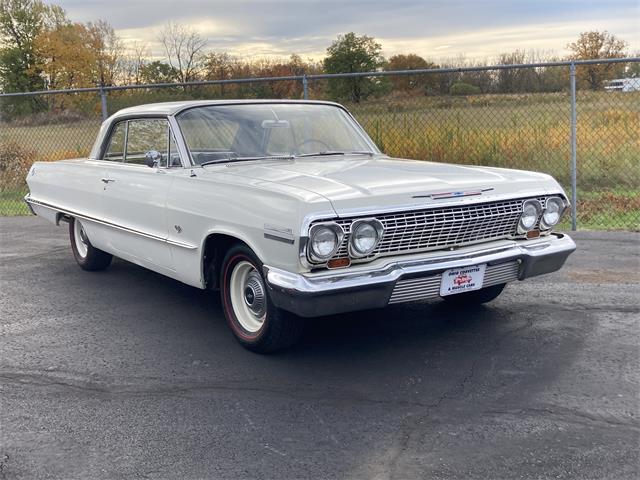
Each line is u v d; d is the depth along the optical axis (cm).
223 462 312
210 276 477
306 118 555
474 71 899
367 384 396
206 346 468
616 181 1038
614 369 407
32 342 485
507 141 990
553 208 459
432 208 400
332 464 307
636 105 1020
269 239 393
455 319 509
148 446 330
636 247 736
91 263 684
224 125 515
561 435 328
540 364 418
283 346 437
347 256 386
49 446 332
